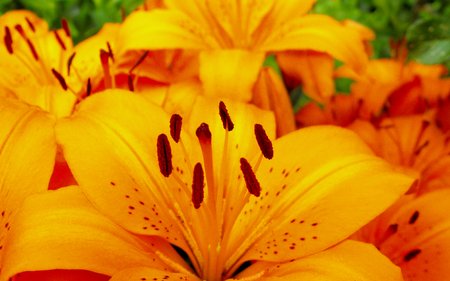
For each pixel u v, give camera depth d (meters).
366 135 0.38
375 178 0.26
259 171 0.28
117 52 0.34
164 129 0.28
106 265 0.25
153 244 0.27
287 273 0.25
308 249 0.26
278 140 0.28
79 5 0.50
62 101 0.32
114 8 0.48
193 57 0.37
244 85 0.32
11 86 0.35
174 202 0.27
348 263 0.25
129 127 0.27
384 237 0.31
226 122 0.26
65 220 0.25
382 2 0.49
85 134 0.26
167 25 0.35
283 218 0.27
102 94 0.27
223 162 0.27
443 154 0.39
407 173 0.32
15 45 0.36
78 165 0.26
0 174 0.26
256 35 0.39
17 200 0.26
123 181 0.26
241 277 0.27
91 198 0.25
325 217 0.26
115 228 0.26
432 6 0.56
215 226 0.27
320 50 0.35
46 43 0.36
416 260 0.31
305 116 0.43
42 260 0.24
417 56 0.37
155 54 0.36
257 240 0.27
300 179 0.27
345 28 0.37
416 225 0.31
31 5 0.48
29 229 0.24
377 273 0.24
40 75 0.36
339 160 0.27
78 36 0.43
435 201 0.31
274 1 0.39
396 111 0.44
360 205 0.26
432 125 0.40
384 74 0.43
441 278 0.30
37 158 0.26
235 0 0.38
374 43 0.51
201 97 0.29
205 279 0.28
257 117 0.29
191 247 0.28
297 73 0.38
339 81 0.53
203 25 0.38
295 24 0.37
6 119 0.26
